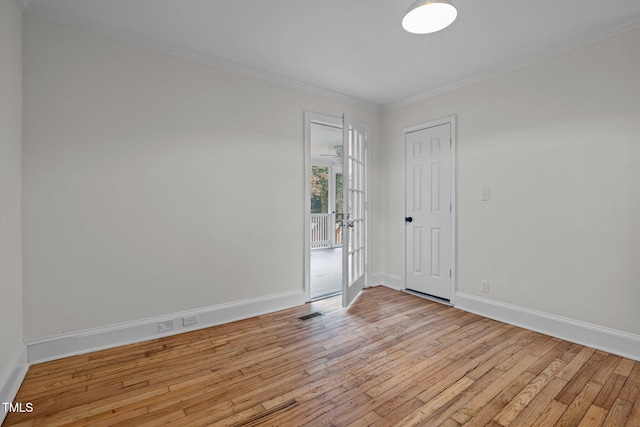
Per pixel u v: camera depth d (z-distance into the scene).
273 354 2.28
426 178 3.65
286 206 3.30
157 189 2.55
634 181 2.21
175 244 2.64
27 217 2.05
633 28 2.20
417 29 1.97
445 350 2.35
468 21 2.21
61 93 2.17
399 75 3.16
